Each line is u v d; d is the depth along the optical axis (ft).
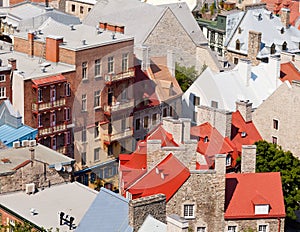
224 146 380.99
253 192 327.47
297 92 421.59
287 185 378.12
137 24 510.58
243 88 461.37
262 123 435.12
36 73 419.13
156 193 303.07
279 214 325.01
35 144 362.53
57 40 430.20
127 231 277.03
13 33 490.08
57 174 342.03
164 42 502.79
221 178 311.06
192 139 331.57
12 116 406.82
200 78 414.21
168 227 262.88
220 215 315.78
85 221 290.76
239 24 592.19
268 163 385.09
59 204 326.65
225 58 565.12
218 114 378.53
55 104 413.59
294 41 579.07
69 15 554.05
